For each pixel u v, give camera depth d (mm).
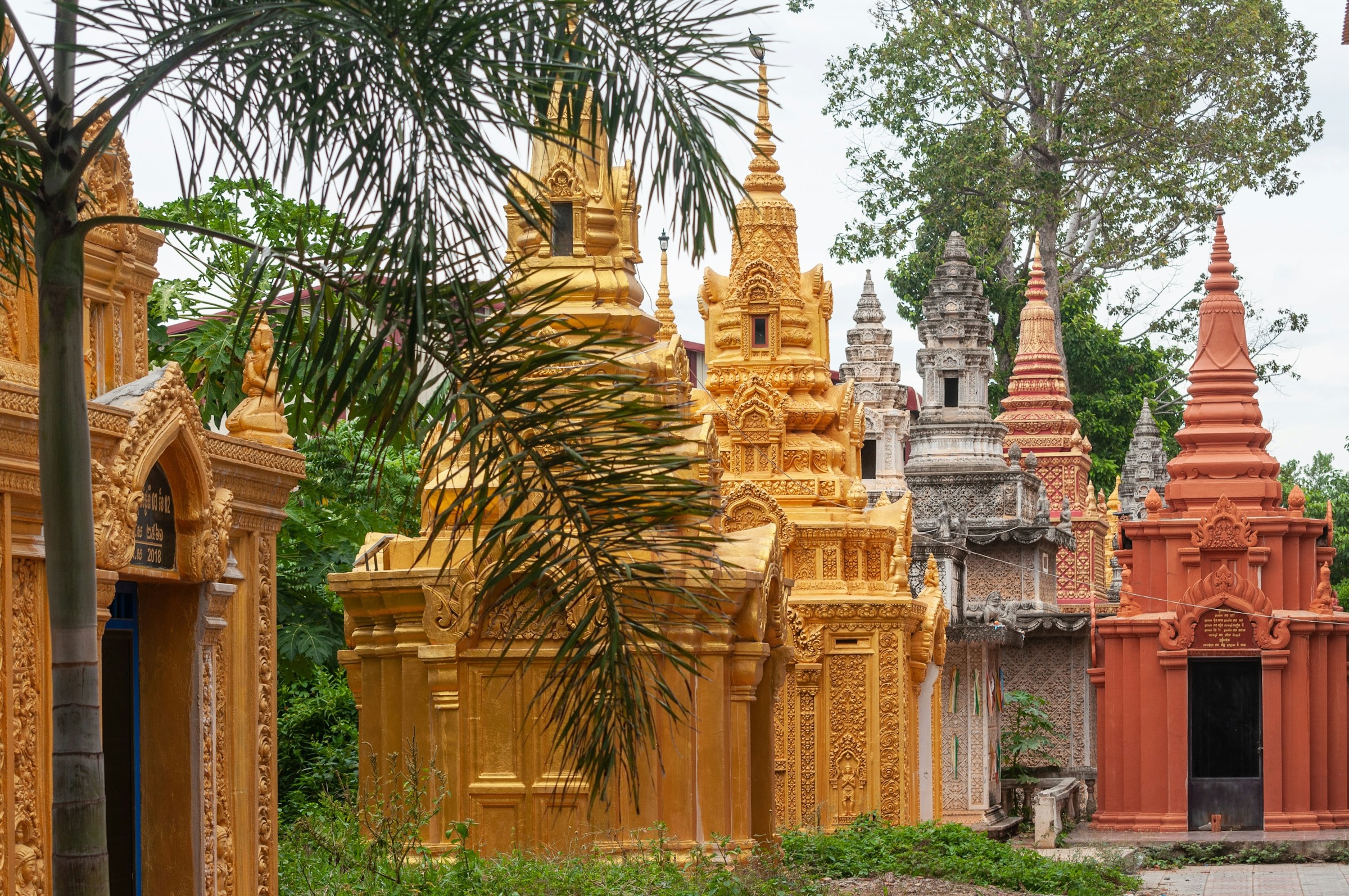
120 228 11273
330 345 7816
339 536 20797
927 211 47469
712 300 25344
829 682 24109
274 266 8875
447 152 7340
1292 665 30141
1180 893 22938
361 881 13531
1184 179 46375
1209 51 45469
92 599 7230
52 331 7219
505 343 8039
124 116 7109
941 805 25953
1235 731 30375
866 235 47969
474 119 7340
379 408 7770
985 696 29859
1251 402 31891
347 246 7895
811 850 19594
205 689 10961
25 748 8953
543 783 15641
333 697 21203
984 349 37344
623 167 17125
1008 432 39375
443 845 15648
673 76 7930
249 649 11578
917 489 36344
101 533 9234
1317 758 30234
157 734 10719
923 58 46906
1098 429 55969
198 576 10500
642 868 14719
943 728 29172
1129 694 30828
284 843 14797
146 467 9695
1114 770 30906
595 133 8000
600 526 8430
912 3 47594
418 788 15031
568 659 8992
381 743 16234
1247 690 30406
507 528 8250
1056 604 36875
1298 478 72062
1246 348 32219
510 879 13703
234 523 11312
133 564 9930
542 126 7688
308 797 20047
